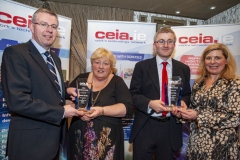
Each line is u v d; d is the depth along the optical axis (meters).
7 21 1.96
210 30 2.64
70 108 1.35
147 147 1.81
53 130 1.36
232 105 1.52
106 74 1.77
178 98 1.67
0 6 1.91
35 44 1.38
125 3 3.89
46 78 1.33
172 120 1.80
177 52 2.73
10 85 1.21
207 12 4.24
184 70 1.93
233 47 2.59
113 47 2.72
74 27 4.00
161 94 1.82
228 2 3.69
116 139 1.69
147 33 2.73
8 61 1.25
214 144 1.55
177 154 2.69
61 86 1.51
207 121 1.55
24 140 1.26
